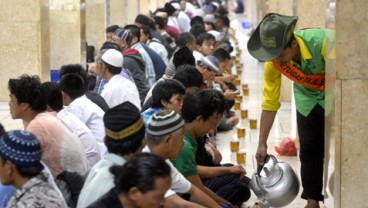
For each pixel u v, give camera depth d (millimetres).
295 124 11719
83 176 6402
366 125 6910
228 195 7945
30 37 12641
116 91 9555
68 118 7293
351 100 6895
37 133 6523
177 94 7512
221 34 20375
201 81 8508
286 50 7711
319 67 7836
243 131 12922
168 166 4461
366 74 6863
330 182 7332
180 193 6254
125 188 4402
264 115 8227
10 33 12656
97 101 8820
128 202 4434
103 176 5094
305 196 8453
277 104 8203
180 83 7633
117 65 9664
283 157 11656
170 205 5797
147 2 30125
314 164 8336
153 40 14898
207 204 6371
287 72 7934
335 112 6934
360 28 6820
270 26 7586
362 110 6898
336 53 6863
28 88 6711
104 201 4617
